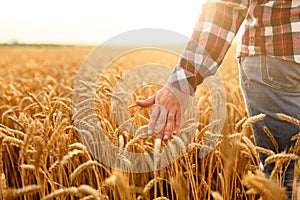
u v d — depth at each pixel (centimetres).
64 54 3584
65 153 282
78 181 379
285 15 243
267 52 251
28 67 1631
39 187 203
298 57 244
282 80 252
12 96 656
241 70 274
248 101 274
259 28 253
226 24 267
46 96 391
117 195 336
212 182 379
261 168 287
